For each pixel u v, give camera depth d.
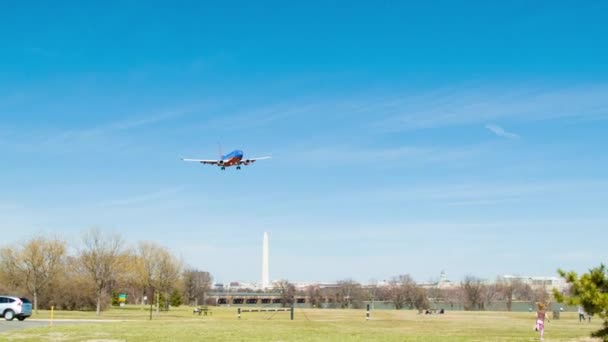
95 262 89.69
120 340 34.62
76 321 58.75
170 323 55.53
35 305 97.94
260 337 38.09
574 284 22.17
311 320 68.81
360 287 196.25
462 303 178.88
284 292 195.75
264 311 118.62
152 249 110.44
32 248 99.69
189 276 175.00
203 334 40.12
